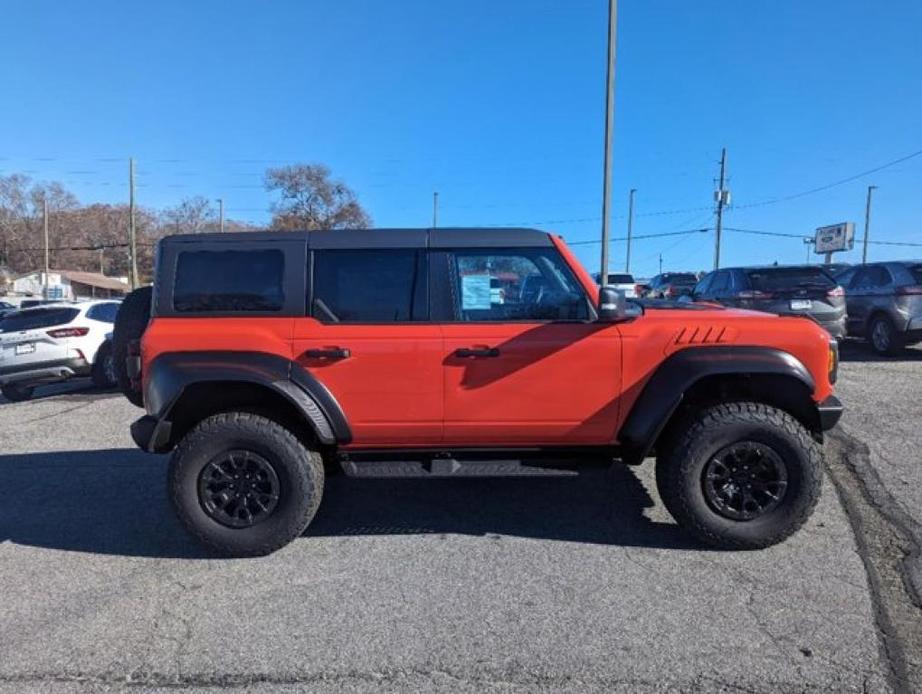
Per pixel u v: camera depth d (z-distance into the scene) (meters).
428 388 4.31
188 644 3.35
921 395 8.29
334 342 4.29
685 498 4.21
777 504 4.19
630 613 3.54
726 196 46.34
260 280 4.40
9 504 5.48
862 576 3.88
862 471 5.54
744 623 3.42
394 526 4.81
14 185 87.50
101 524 5.00
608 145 15.86
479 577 3.99
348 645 3.30
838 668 3.04
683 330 4.32
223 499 4.27
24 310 11.50
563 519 4.87
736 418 4.16
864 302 12.29
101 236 90.06
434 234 4.45
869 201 60.66
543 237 4.44
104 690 3.00
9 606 3.77
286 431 4.27
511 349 4.29
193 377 4.16
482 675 3.05
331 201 66.06
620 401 4.34
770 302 11.16
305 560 4.29
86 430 8.20
